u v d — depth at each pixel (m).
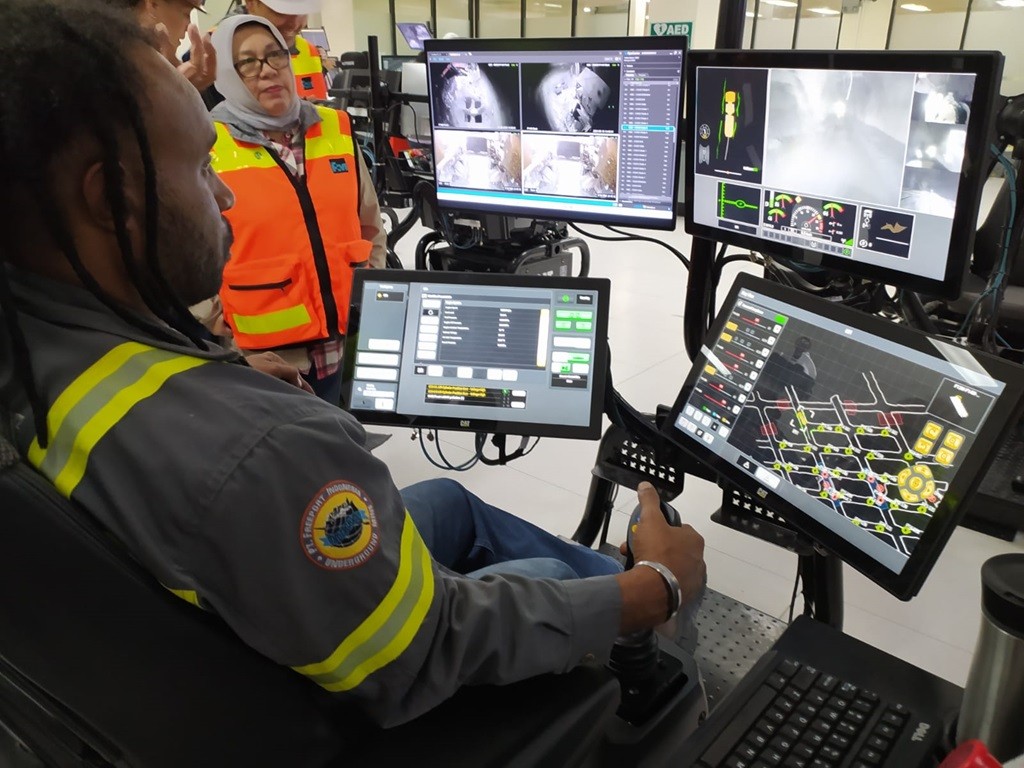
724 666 1.49
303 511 0.58
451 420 1.17
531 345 1.17
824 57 0.95
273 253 1.91
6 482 0.56
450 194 1.58
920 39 9.38
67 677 0.61
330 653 0.61
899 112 0.91
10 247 0.59
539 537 1.25
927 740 0.73
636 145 1.30
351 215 2.04
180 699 0.61
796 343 1.00
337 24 10.33
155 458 0.57
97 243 0.60
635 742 0.91
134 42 0.58
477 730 0.72
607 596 0.78
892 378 0.89
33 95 0.52
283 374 1.30
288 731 0.65
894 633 1.81
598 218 1.41
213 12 7.78
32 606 0.59
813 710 0.78
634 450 1.38
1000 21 8.84
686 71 1.16
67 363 0.59
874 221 1.00
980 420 0.79
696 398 1.11
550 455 2.67
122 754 0.65
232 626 0.59
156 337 0.64
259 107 1.88
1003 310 2.51
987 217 2.82
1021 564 0.68
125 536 0.58
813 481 0.94
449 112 1.48
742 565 2.07
